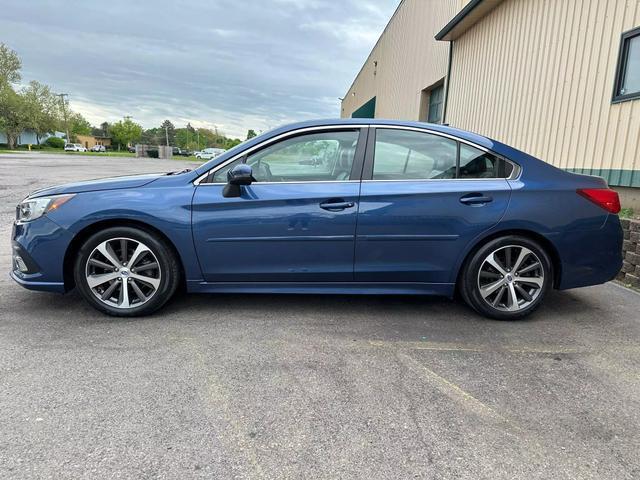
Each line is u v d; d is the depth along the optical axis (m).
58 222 3.48
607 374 2.93
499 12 9.59
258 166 3.64
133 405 2.45
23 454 2.05
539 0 8.16
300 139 3.66
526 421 2.40
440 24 13.77
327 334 3.44
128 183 3.63
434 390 2.68
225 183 3.58
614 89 6.38
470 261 3.68
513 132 8.99
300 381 2.75
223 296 4.25
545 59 7.96
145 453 2.08
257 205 3.51
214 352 3.09
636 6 6.02
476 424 2.37
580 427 2.36
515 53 8.95
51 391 2.57
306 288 3.71
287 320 3.70
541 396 2.65
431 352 3.18
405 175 3.63
